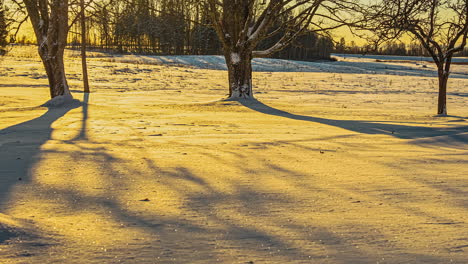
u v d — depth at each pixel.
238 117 17.02
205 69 58.31
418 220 4.07
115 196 5.03
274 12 23.50
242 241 3.45
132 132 12.27
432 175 6.35
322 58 113.81
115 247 3.21
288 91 33.91
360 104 25.58
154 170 6.65
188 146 9.52
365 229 3.79
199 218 4.14
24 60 55.25
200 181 5.90
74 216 4.16
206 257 3.06
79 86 32.94
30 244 3.12
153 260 2.98
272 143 10.13
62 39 22.38
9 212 4.28
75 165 6.97
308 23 23.25
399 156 8.24
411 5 13.19
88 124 14.27
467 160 7.75
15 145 9.38
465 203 4.73
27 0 21.91
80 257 2.97
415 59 147.00
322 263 2.98
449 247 3.32
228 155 8.24
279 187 5.55
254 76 49.19
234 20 24.06
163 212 4.35
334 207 4.57
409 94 33.91
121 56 76.94
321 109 21.61
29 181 5.77
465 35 19.81
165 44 88.75
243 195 5.11
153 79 41.12
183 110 19.48
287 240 3.48
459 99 29.98
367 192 5.27
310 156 8.20
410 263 2.99
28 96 25.31
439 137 11.03
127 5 21.75
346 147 9.56
